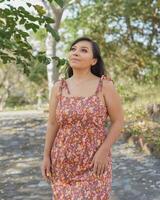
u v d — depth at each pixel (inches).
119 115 158.2
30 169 339.0
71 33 837.8
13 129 536.1
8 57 255.4
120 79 784.3
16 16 241.3
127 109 576.7
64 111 153.9
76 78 158.9
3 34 241.6
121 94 676.1
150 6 717.9
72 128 154.3
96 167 153.0
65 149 155.3
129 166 338.6
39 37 873.5
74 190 154.9
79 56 156.9
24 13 239.8
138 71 770.8
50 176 161.6
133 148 405.7
